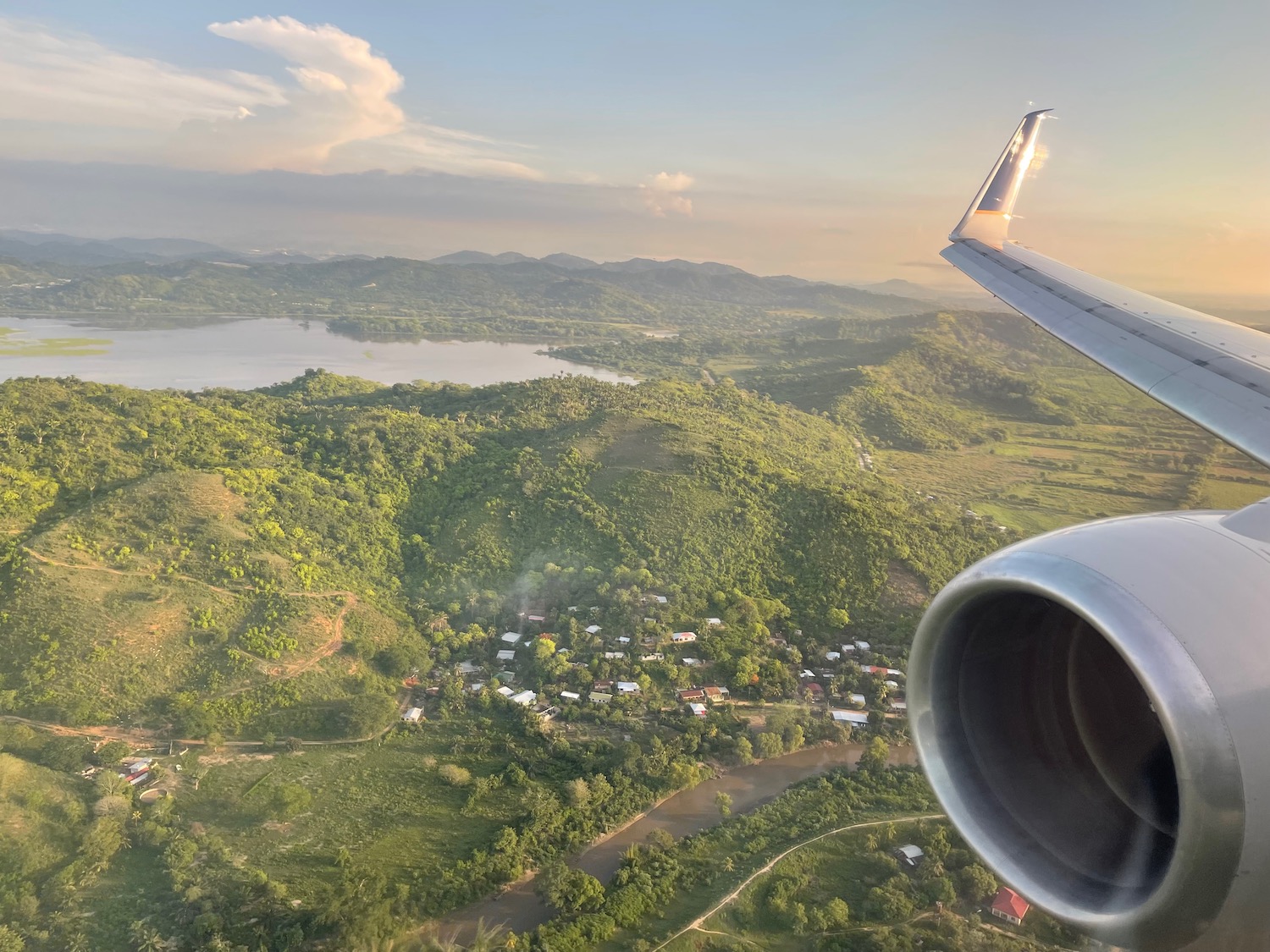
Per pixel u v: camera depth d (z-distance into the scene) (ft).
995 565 21.54
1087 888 20.27
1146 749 21.13
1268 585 18.28
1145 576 18.71
